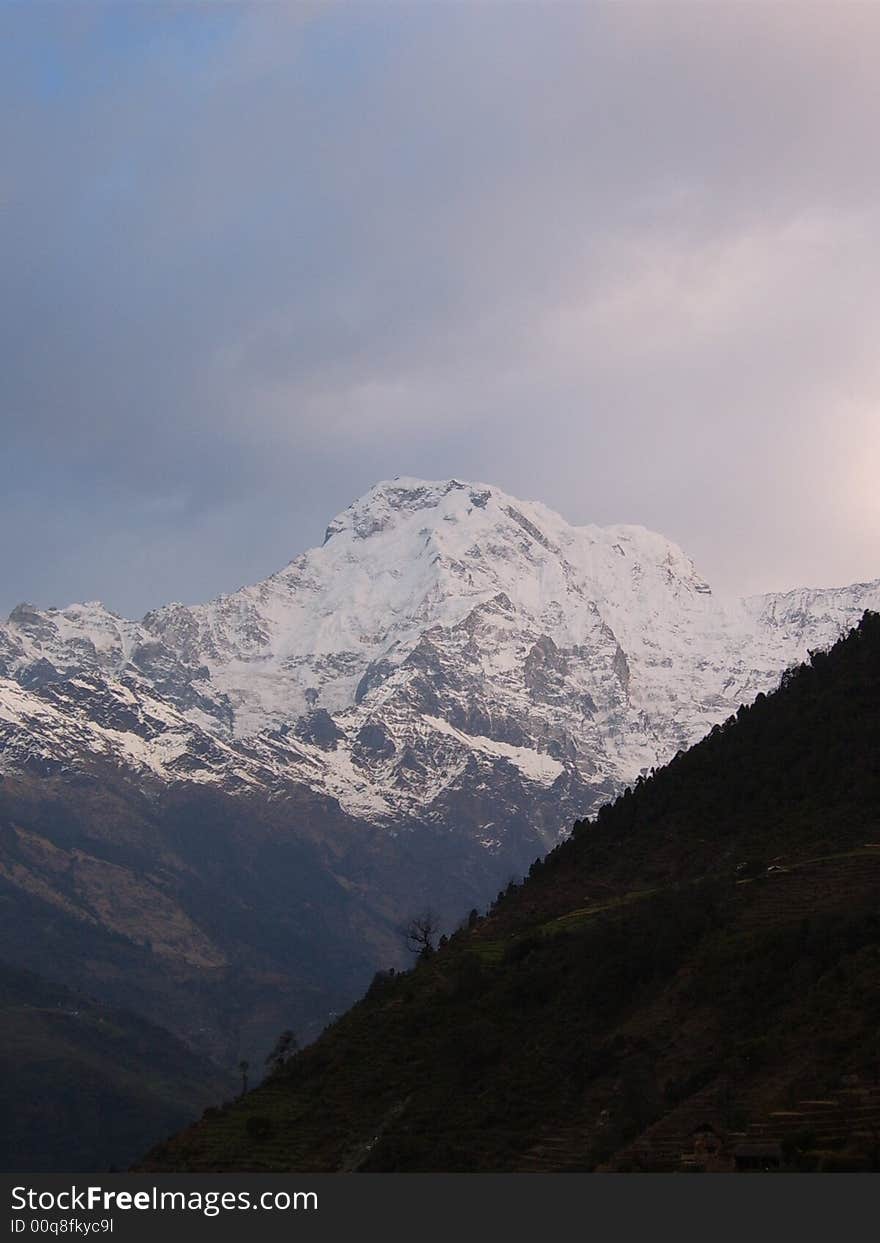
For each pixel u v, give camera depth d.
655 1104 174.88
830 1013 178.00
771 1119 153.62
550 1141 180.25
